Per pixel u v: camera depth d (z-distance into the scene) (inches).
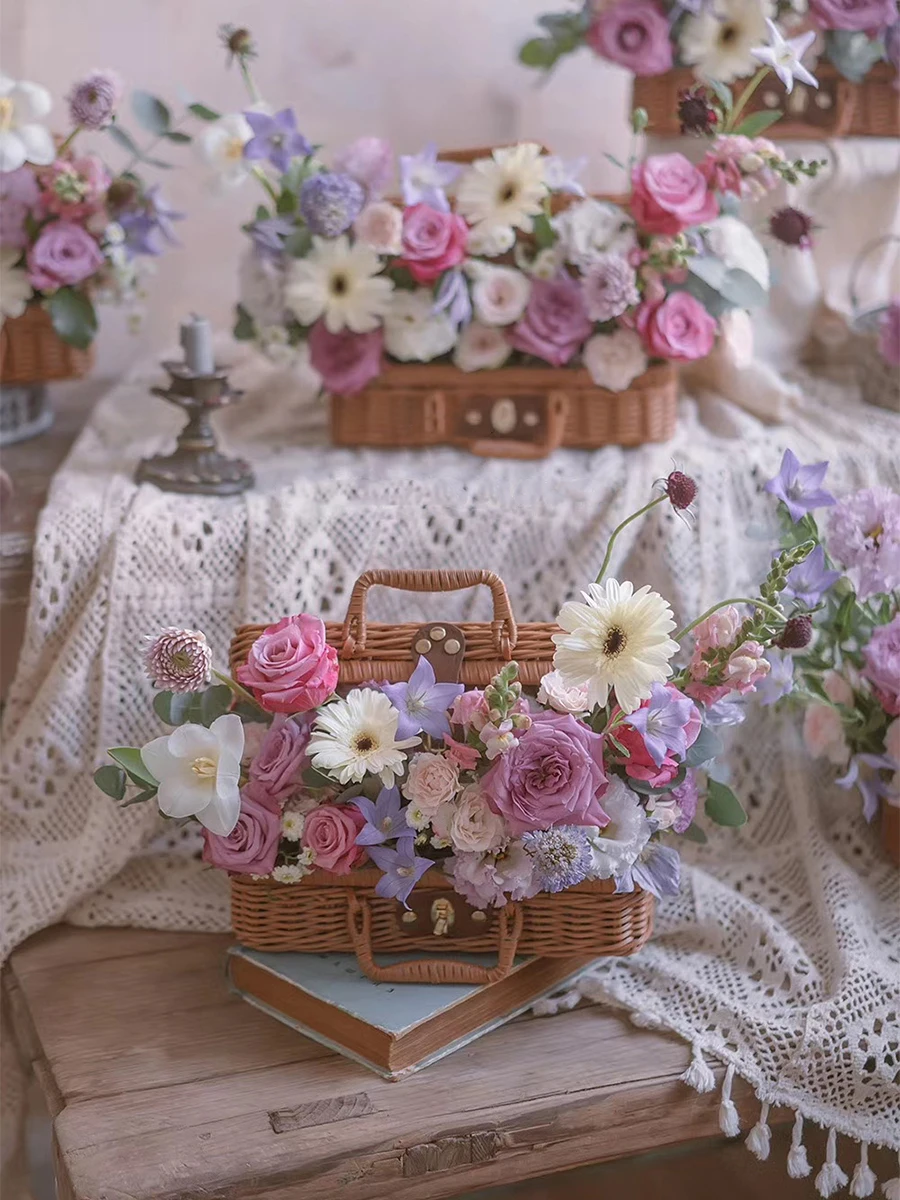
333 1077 39.2
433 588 40.5
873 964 42.0
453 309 50.9
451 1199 38.0
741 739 51.2
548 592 50.0
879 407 58.1
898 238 59.1
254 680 38.5
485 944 41.3
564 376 53.0
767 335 60.6
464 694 38.8
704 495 49.8
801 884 48.1
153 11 61.9
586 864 37.7
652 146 58.7
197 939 46.9
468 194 51.0
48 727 47.6
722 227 51.1
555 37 57.4
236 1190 35.5
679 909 45.9
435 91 65.8
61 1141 36.5
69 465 53.1
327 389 54.0
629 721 37.3
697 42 53.4
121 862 47.1
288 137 52.1
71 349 57.0
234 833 39.4
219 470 50.7
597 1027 41.8
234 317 67.5
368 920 40.7
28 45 60.8
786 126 56.4
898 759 45.6
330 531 48.8
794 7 53.5
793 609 43.2
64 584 47.6
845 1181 39.9
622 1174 39.9
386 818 38.8
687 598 49.3
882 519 45.1
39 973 44.7
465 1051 40.5
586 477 51.1
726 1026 41.0
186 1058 40.1
